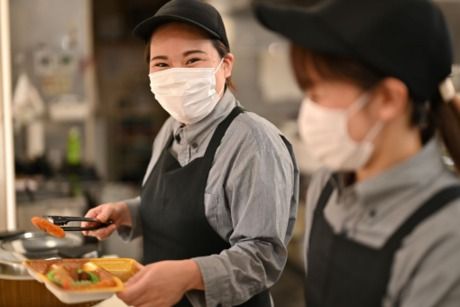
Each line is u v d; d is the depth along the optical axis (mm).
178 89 1349
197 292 1225
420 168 791
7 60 1914
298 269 2672
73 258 1309
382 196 809
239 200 1295
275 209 1274
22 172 3123
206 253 1359
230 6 2740
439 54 754
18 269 1257
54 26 3127
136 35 1428
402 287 763
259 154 1295
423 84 755
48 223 1293
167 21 1343
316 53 777
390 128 789
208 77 1354
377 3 737
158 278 1122
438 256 736
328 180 958
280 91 2838
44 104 3170
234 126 1363
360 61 749
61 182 3156
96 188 3229
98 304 1378
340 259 854
